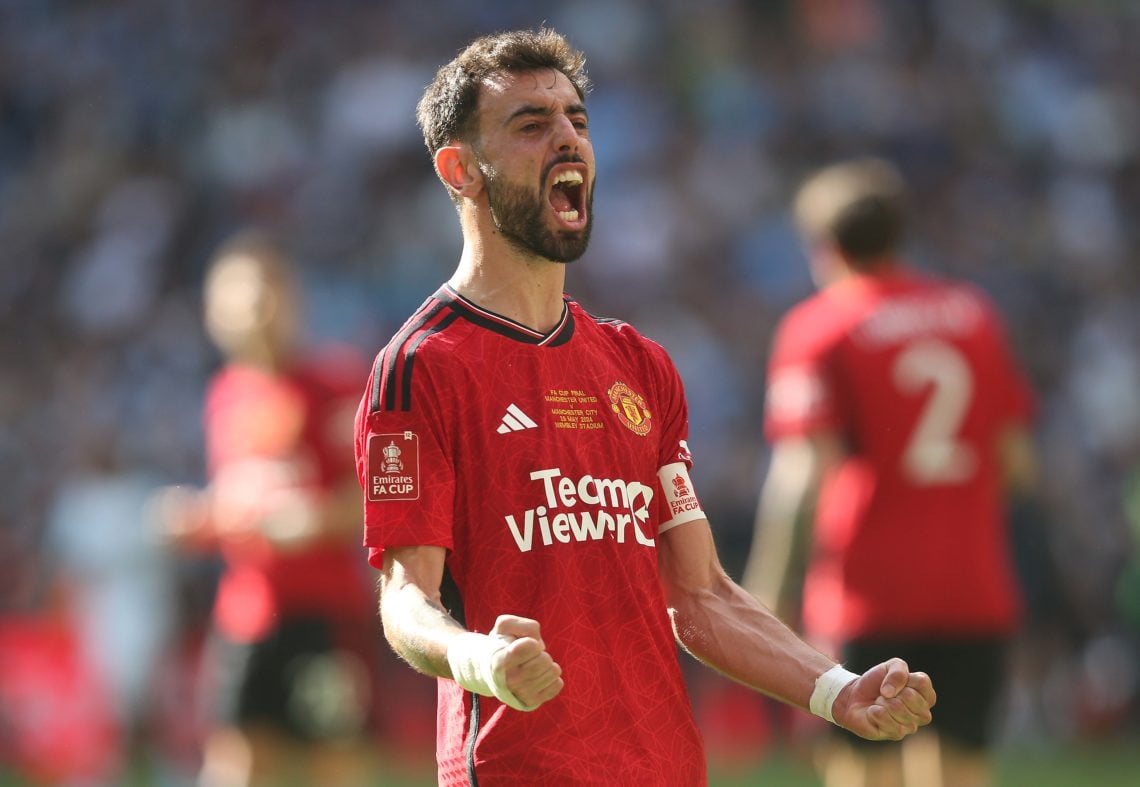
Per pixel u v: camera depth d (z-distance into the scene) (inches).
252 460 979.9
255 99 2364.7
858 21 2593.5
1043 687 1720.0
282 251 2194.9
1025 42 2662.4
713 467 1962.4
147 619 1477.6
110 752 1456.7
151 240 2181.3
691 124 2432.3
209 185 2281.0
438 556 429.4
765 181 2377.0
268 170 2279.8
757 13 2571.4
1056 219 2454.5
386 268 2171.5
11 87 2375.7
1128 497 2066.9
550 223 445.4
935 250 2379.4
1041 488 1926.7
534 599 429.7
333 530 959.6
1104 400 2188.7
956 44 2618.1
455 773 437.1
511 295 452.1
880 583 837.8
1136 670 1786.4
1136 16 2738.7
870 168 892.6
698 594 465.4
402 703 1608.0
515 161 444.5
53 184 2284.7
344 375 992.9
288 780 1007.0
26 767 1429.6
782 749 1621.6
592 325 470.6
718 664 459.8
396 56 2415.1
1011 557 1721.2
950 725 838.5
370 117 2313.0
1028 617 1722.4
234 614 975.6
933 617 834.2
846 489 850.1
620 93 2421.3
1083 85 2645.2
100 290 2127.2
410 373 435.2
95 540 1482.5
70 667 1456.7
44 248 2209.6
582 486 439.8
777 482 847.7
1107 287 2389.3
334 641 970.7
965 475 847.7
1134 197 2549.2
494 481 433.7
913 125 2500.0
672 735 441.1
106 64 2396.7
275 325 979.3
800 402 842.8
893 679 424.5
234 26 2431.1
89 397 1990.7
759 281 2258.9
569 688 426.9
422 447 430.6
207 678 1533.0
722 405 2062.0
